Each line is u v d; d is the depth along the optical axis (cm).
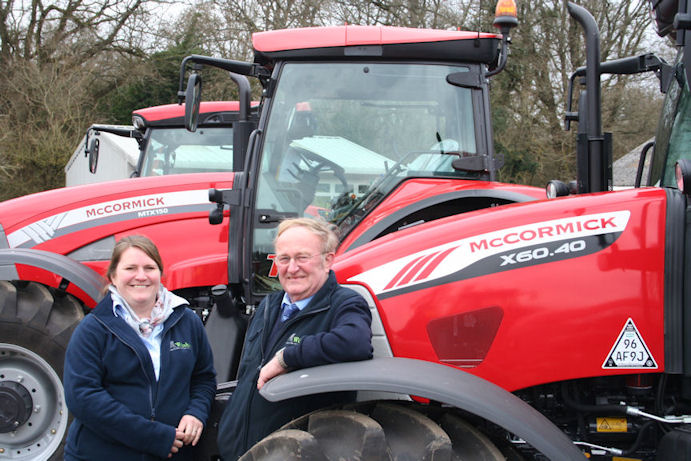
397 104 365
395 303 243
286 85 372
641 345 228
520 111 1538
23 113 1841
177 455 253
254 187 374
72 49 1894
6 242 436
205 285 429
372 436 199
